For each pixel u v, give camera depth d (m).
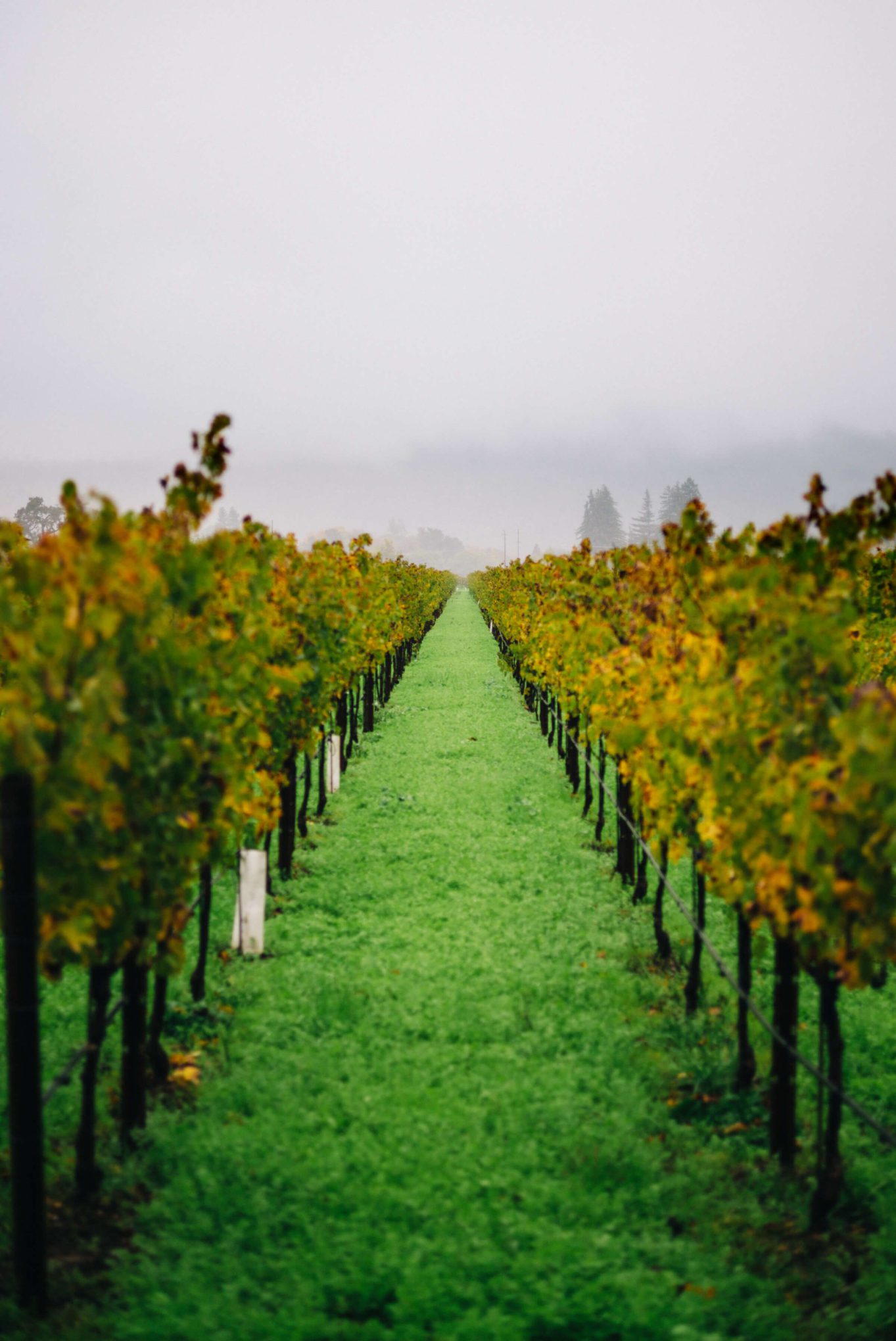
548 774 17.36
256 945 9.08
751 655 5.72
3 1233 5.22
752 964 9.27
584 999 8.24
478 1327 4.38
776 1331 4.48
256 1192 5.45
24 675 4.44
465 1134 6.10
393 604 20.20
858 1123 6.78
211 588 6.14
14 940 4.48
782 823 4.86
